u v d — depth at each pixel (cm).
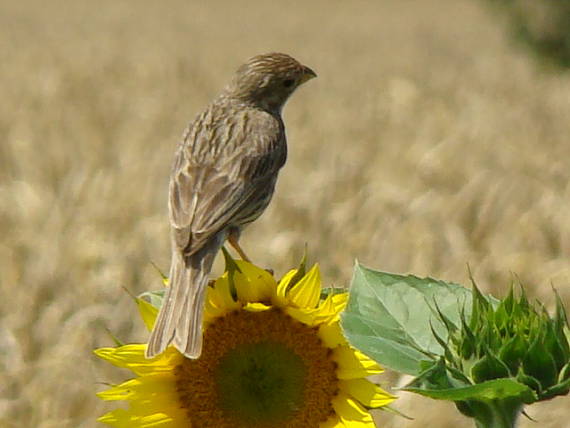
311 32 5684
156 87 3206
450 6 8050
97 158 2041
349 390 506
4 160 2038
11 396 1100
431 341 490
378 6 7956
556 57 3381
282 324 510
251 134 693
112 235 1513
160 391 515
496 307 491
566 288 1332
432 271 1388
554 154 2286
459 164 2114
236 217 644
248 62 746
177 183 653
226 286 509
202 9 7188
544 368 448
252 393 508
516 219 1627
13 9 6359
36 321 1229
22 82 3206
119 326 1205
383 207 1666
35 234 1527
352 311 500
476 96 3136
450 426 1032
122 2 7438
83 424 1045
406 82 3347
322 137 2450
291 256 1359
